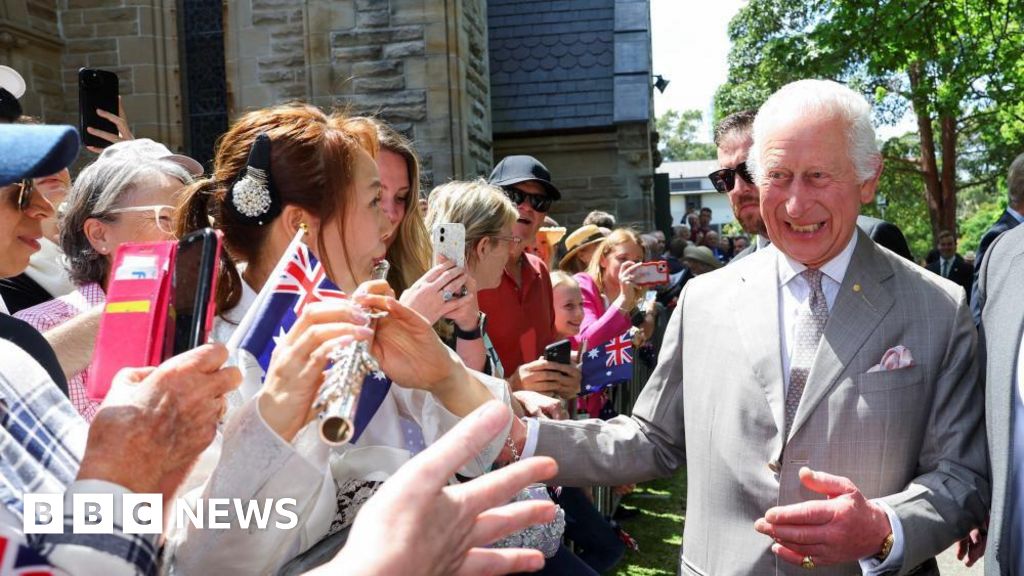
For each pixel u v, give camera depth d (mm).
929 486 1997
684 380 2355
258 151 1756
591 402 4867
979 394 2152
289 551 1572
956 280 14047
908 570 1919
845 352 2076
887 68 12016
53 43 9055
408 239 2895
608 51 13320
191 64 9539
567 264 5965
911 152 29766
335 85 9055
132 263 1283
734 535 2139
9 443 1115
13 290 2803
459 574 1082
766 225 2186
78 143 1047
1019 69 14461
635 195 12633
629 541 5254
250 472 1315
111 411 1094
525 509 1146
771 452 2111
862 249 2186
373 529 1013
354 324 1368
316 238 1815
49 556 988
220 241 1268
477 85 10125
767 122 2158
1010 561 1995
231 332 1699
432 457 1065
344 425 1136
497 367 2898
